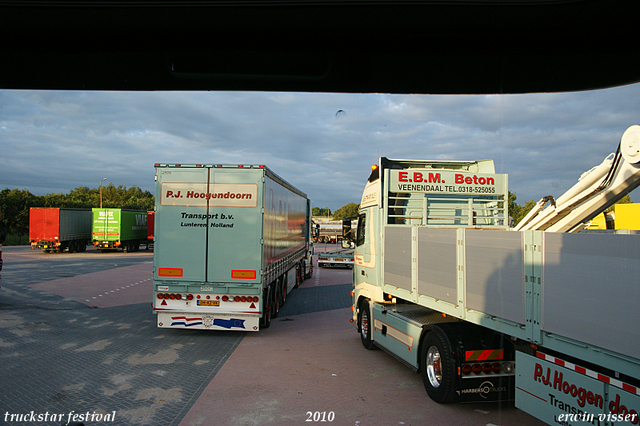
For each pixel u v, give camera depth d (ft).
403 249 20.88
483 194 24.56
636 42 11.61
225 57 12.35
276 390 19.11
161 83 13.32
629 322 9.39
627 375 9.54
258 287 29.12
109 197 302.45
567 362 11.62
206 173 29.35
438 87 13.88
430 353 18.34
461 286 15.72
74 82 13.00
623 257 9.57
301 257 60.08
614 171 15.28
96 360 23.45
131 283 57.57
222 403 17.49
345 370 22.18
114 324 33.01
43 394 18.34
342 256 93.04
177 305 29.12
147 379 20.43
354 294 28.96
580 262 10.74
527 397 13.14
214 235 29.17
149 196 372.38
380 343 23.95
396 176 24.07
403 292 20.80
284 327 33.12
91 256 108.99
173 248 29.17
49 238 112.78
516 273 12.85
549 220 18.26
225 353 25.31
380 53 12.37
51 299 43.96
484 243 14.40
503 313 13.39
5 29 10.94
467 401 16.38
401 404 17.58
